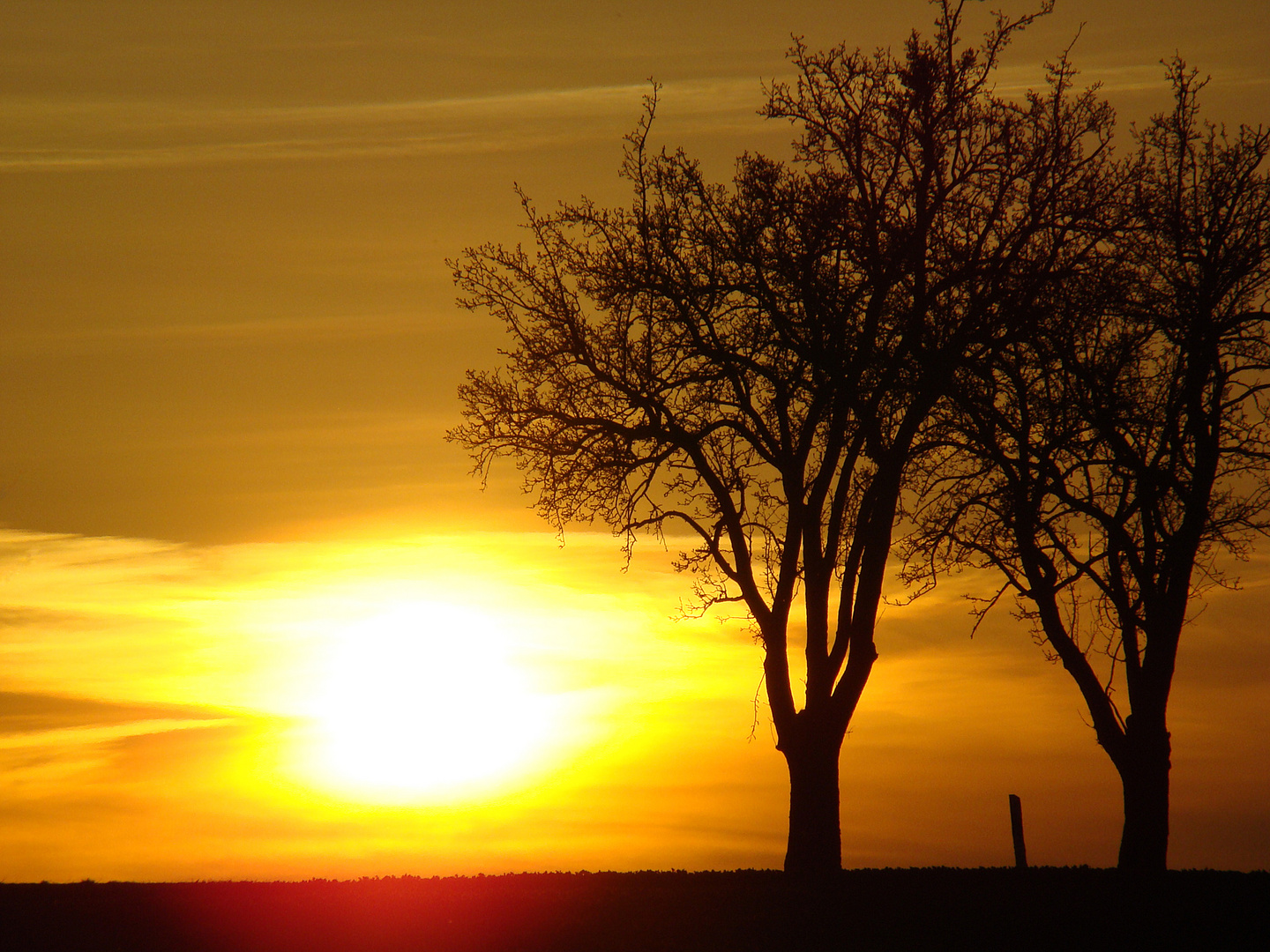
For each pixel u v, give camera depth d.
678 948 16.09
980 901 18.06
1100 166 22.55
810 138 22.92
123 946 16.44
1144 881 19.81
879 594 21.31
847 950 16.08
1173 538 22.30
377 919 17.66
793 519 21.44
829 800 20.95
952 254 21.94
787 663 21.61
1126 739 22.50
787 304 22.34
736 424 22.41
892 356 21.33
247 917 17.81
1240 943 16.30
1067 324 21.86
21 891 20.39
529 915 17.72
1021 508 22.14
